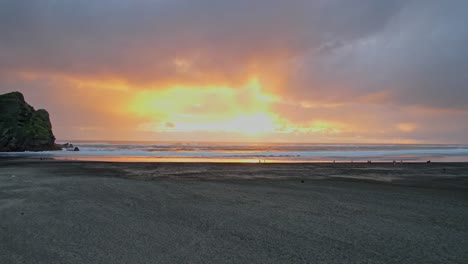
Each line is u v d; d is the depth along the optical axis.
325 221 9.77
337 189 16.44
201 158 44.44
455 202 13.17
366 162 36.94
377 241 7.85
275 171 25.50
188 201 12.74
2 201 12.25
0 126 52.66
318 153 61.38
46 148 58.72
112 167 27.11
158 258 6.48
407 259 6.65
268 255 6.76
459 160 44.91
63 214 10.23
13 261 6.23
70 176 20.48
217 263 6.25
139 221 9.52
